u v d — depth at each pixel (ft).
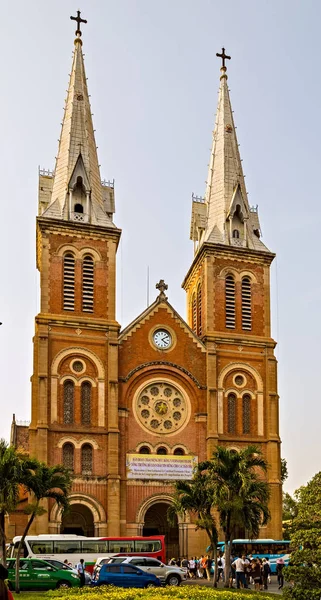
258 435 220.23
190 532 203.00
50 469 145.28
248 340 228.02
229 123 262.67
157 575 153.28
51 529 191.62
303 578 109.40
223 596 113.70
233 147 257.96
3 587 31.35
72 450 201.26
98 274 219.61
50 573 144.97
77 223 220.64
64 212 222.89
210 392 217.56
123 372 213.66
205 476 155.63
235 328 229.25
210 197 250.98
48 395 202.69
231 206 242.99
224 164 253.24
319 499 119.85
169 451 211.20
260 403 223.71
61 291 214.28
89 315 214.69
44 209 233.14
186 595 114.01
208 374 219.61
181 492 156.76
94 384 208.44
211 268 231.91
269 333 232.32
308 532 112.57
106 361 211.41
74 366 208.44
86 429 203.41
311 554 110.11
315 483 123.34
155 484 205.05
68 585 144.56
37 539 171.73
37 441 196.54
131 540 175.32
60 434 200.85
